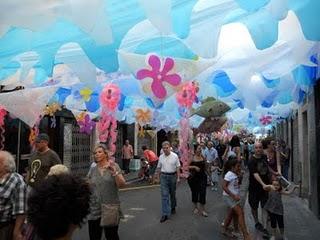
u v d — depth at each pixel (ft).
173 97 32.76
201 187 41.39
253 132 152.56
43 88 30.14
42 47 18.67
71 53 20.48
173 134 107.86
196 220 38.96
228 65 27.27
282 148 62.85
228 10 16.35
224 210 44.21
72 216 7.00
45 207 6.93
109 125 27.91
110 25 15.26
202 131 50.19
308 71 29.81
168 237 32.60
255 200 31.73
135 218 40.78
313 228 34.35
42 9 14.10
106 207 23.15
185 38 16.69
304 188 51.08
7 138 50.70
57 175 7.42
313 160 40.52
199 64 21.47
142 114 44.04
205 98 37.37
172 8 14.69
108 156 23.73
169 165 39.65
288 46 23.67
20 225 17.62
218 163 63.67
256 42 17.26
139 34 18.54
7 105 30.42
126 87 30.32
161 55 20.99
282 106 52.80
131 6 14.97
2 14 14.47
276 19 15.57
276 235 28.84
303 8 15.61
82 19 13.92
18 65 24.32
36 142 26.50
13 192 17.78
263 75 29.63
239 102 42.68
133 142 100.78
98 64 18.56
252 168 31.09
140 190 66.18
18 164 52.03
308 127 45.27
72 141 69.92
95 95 36.45
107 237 23.45
